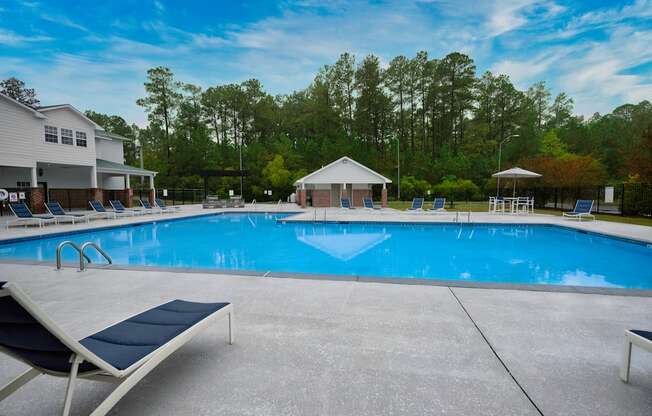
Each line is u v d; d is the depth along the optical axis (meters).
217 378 2.46
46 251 10.02
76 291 4.68
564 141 45.53
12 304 1.56
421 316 3.68
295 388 2.33
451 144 49.50
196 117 48.44
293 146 45.75
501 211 20.28
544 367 2.60
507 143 46.53
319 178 28.28
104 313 3.84
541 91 56.38
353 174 28.16
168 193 40.38
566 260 8.82
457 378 2.45
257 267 8.19
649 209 16.28
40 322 1.60
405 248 10.52
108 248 10.67
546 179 27.89
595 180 27.09
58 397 2.24
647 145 17.34
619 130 45.75
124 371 1.93
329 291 4.61
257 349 2.92
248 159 42.81
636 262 8.61
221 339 3.11
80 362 1.87
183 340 2.42
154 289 4.76
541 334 3.21
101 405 1.79
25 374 2.07
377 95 47.28
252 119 51.09
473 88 48.78
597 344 2.99
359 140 46.78
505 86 48.69
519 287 4.73
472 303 4.09
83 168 23.83
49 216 14.57
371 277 5.32
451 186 32.53
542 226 14.05
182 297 4.39
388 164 41.56
